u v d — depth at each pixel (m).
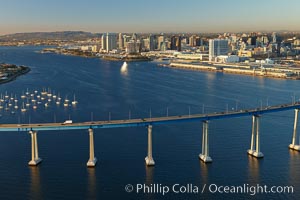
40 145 196.88
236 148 192.25
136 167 165.25
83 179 153.25
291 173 159.75
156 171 160.88
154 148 191.00
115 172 159.75
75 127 168.25
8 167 166.00
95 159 170.75
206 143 172.75
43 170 162.38
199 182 150.62
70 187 146.25
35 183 149.75
